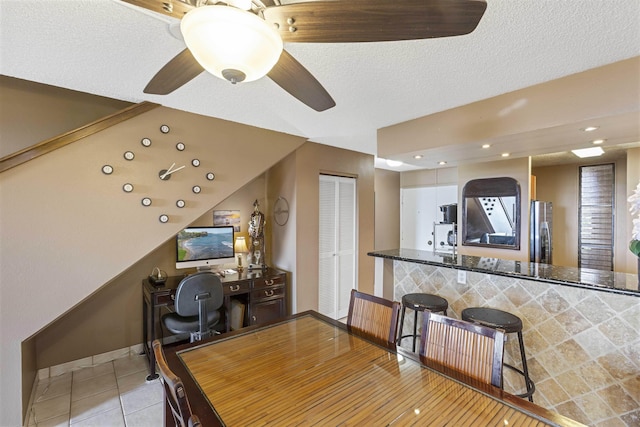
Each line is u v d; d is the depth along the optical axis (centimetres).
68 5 123
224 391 119
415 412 106
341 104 231
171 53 162
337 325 191
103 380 252
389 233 552
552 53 157
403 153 277
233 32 90
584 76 176
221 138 274
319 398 115
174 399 96
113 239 224
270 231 388
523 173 385
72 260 209
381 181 538
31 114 236
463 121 232
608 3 118
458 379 128
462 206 443
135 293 298
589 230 472
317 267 365
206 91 213
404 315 270
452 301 254
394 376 130
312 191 359
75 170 210
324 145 372
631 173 347
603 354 181
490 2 118
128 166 229
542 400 203
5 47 156
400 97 217
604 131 198
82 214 212
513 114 205
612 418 177
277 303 330
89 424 201
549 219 420
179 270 323
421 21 94
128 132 229
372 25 96
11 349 190
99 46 155
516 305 217
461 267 232
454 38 144
